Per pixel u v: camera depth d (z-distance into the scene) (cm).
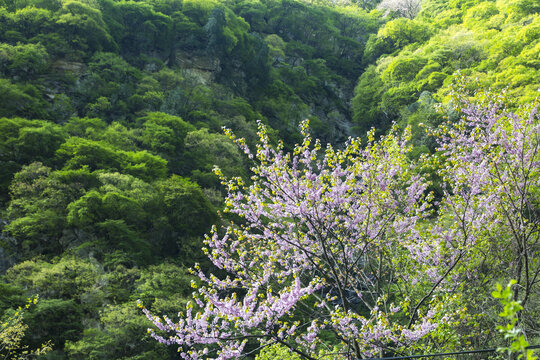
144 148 4909
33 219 2819
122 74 6247
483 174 896
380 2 13250
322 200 827
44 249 2955
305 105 8212
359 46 10400
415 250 996
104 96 5838
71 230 3056
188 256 3203
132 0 8019
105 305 2412
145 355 2052
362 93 8356
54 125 4362
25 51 5378
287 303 642
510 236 937
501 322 859
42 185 3192
